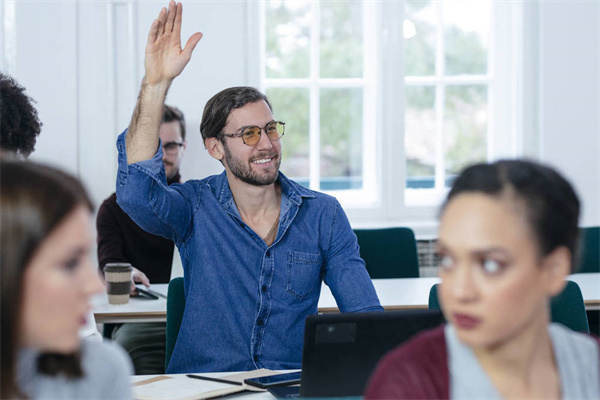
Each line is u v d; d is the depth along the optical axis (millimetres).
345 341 1382
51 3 4023
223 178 2293
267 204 2240
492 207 784
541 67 4371
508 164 823
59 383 944
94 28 4062
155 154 2098
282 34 4297
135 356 2977
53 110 4066
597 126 4430
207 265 2193
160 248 3566
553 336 912
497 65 4445
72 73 4059
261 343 2154
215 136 2229
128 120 4109
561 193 805
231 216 2221
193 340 2168
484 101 4457
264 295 2174
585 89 4410
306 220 2250
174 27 2029
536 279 792
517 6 4359
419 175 4445
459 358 854
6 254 798
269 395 1716
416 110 4406
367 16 4328
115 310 2727
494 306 777
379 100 4285
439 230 815
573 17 4363
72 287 837
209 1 4125
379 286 3158
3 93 1868
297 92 4344
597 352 920
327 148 4391
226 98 2209
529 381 858
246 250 2189
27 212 807
